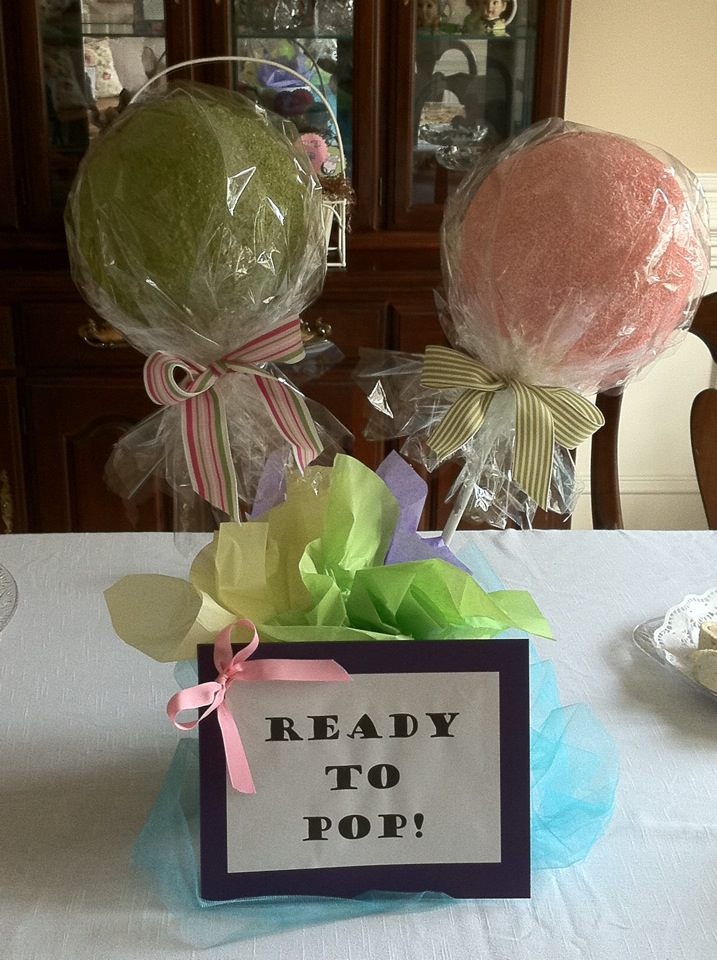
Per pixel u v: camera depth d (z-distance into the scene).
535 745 0.62
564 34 1.83
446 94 1.89
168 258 0.58
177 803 0.61
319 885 0.57
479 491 0.83
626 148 0.62
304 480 0.66
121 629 0.60
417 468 1.85
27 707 0.76
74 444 1.95
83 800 0.65
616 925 0.56
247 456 0.73
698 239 0.63
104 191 0.57
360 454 1.96
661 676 0.82
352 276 1.89
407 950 0.54
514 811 0.57
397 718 0.56
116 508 1.99
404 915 0.56
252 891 0.57
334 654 0.55
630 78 2.29
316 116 1.89
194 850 0.60
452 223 0.69
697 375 2.51
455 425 0.69
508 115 1.92
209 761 0.56
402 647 0.56
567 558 1.05
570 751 0.64
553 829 0.61
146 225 0.57
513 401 0.70
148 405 1.93
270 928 0.55
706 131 2.35
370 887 0.58
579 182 0.59
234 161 0.57
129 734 0.73
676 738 0.73
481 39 1.87
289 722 0.56
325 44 1.84
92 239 0.59
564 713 0.65
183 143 0.56
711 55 2.29
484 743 0.57
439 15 1.85
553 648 0.86
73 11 1.80
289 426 0.67
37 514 2.00
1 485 1.97
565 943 0.54
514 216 0.60
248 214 0.57
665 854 0.61
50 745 0.71
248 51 1.84
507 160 0.64
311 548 0.62
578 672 0.82
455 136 1.91
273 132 0.62
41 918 0.55
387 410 0.82
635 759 0.70
